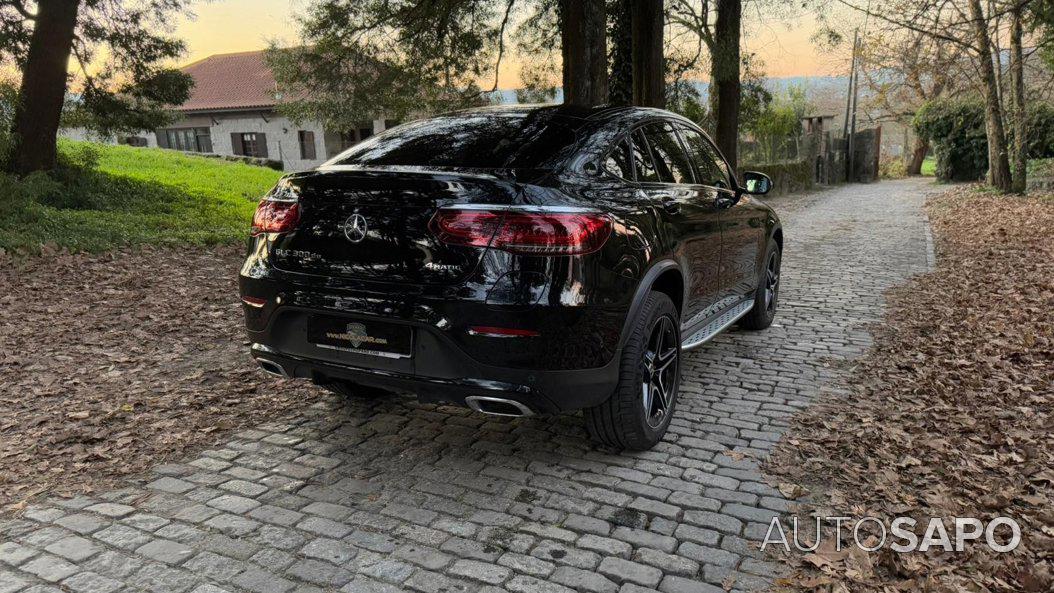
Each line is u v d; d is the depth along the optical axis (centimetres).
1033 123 2191
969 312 647
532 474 337
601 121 371
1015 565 259
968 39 1511
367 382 315
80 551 267
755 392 454
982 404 423
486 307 283
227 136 3612
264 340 337
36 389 450
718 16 1286
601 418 340
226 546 273
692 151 461
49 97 1231
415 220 294
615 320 313
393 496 315
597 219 303
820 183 3394
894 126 4738
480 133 353
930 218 1573
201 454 358
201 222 1243
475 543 276
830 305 712
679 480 330
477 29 1269
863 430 385
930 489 316
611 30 1395
